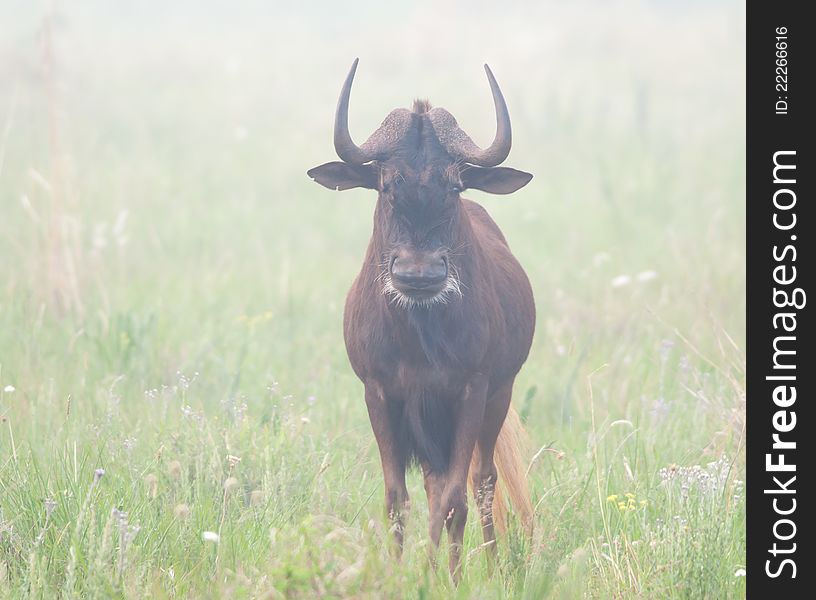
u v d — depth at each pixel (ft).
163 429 70.90
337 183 63.05
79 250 110.22
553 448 75.20
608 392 86.48
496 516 66.64
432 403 62.64
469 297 61.98
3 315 101.55
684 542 56.29
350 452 74.69
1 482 62.44
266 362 94.53
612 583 56.03
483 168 62.59
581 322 104.63
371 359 62.54
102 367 88.58
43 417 76.54
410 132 60.85
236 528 59.47
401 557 56.59
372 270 62.49
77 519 55.77
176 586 53.88
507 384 68.18
